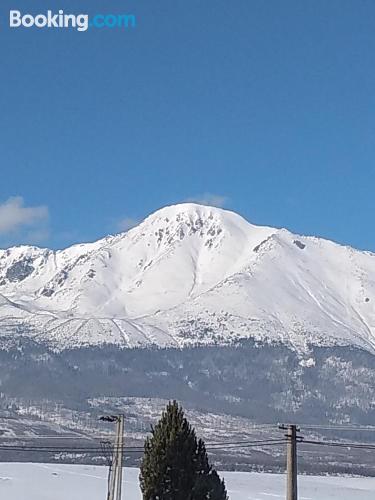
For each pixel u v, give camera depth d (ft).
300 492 402.31
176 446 165.58
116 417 230.89
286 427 148.97
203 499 164.66
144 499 164.96
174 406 169.68
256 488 414.00
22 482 389.80
